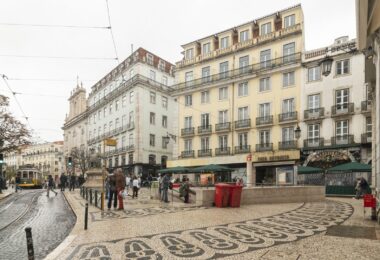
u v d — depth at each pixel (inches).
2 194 883.4
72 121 2598.4
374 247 233.0
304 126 1131.9
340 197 866.8
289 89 1183.6
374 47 390.6
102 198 468.1
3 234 318.7
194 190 600.7
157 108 1756.9
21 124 1050.7
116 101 1888.5
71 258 214.1
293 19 1210.0
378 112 369.7
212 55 1414.9
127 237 276.8
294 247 235.5
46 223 386.6
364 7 299.6
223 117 1354.6
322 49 1116.5
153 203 580.1
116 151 1798.7
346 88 1059.9
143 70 1700.3
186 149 1453.0
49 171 3762.3
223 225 336.2
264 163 1187.3
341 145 1035.3
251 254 218.2
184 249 235.1
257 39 1279.5
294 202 629.0
